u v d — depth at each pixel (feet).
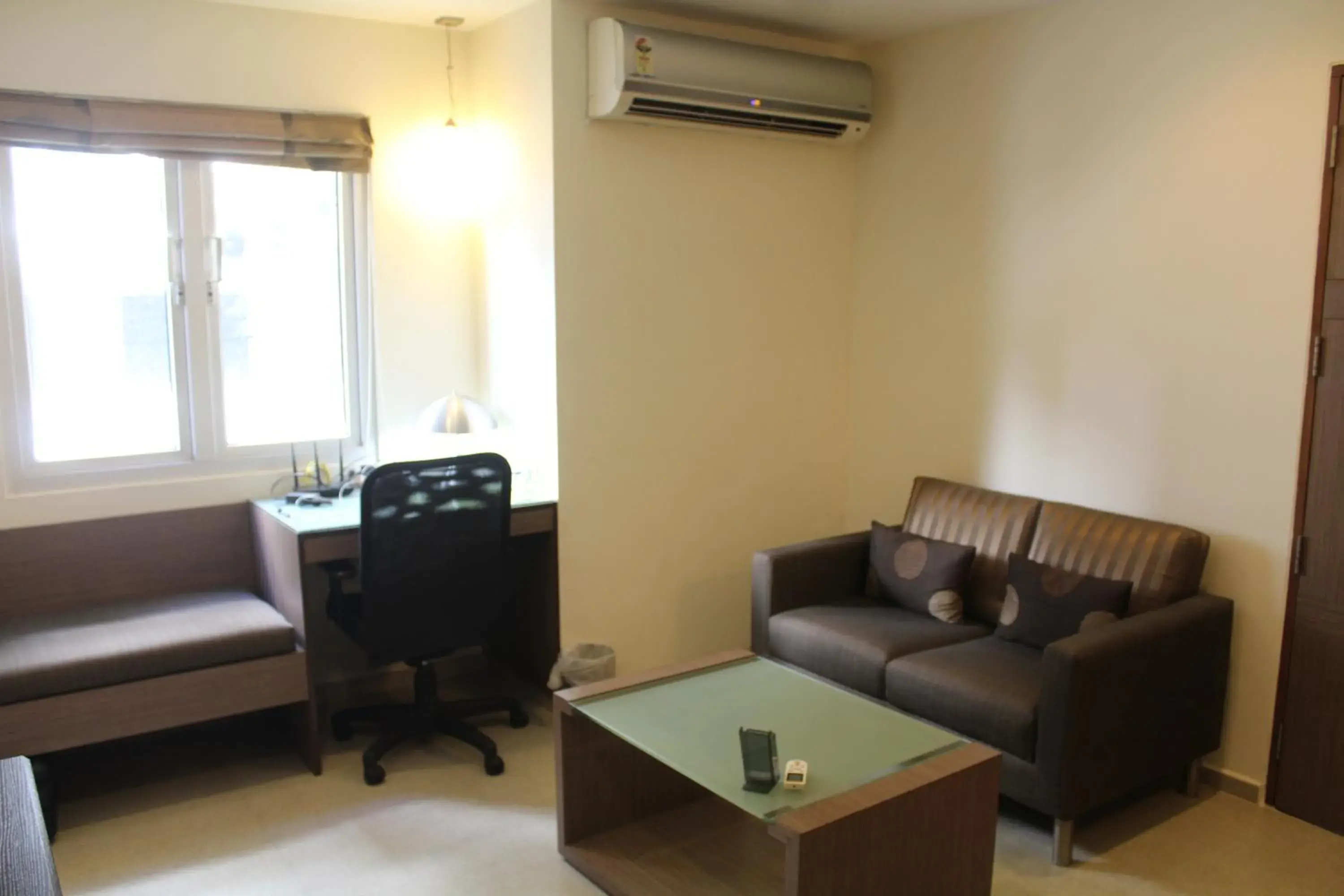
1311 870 9.09
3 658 9.45
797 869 6.81
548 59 11.16
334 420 12.84
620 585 12.49
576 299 11.64
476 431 12.17
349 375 12.80
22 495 10.91
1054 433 11.70
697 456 12.87
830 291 13.75
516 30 11.69
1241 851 9.37
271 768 10.96
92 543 11.16
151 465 11.67
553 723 10.69
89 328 11.21
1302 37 9.34
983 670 9.73
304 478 12.41
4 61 10.35
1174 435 10.59
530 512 11.62
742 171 12.68
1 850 4.68
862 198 13.67
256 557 12.06
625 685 9.33
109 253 11.21
